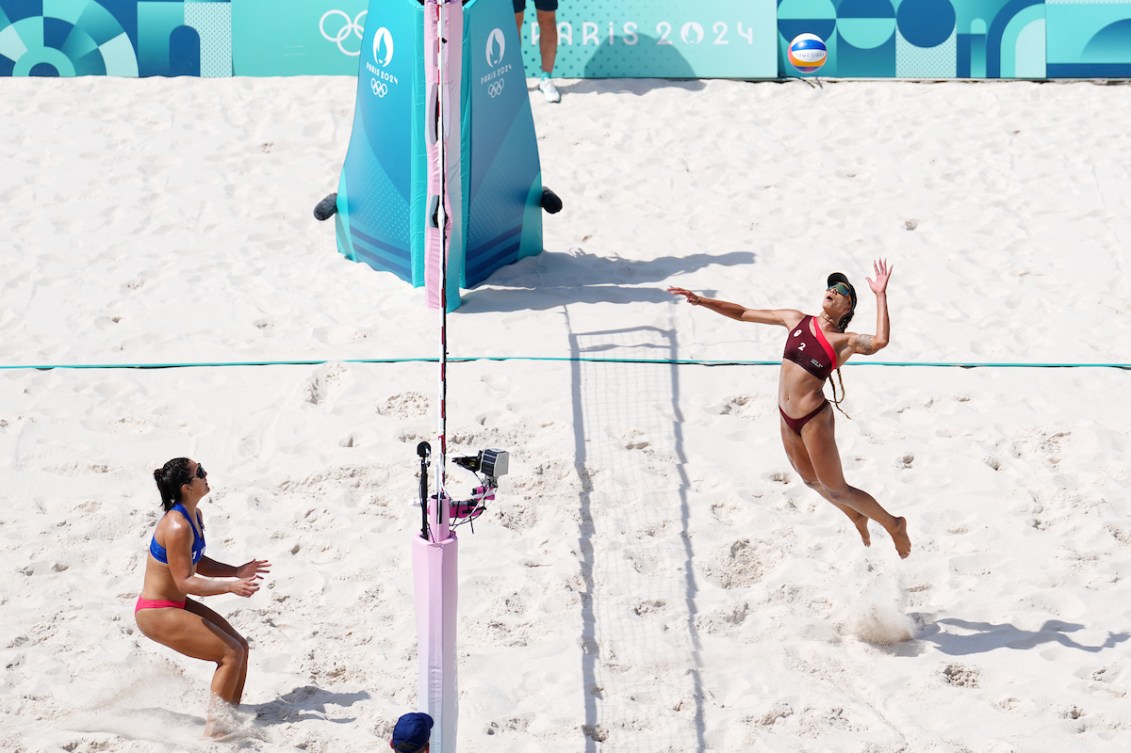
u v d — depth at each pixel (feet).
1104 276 134.51
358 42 172.96
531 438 104.22
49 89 167.53
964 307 128.47
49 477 98.63
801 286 130.72
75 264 131.75
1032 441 106.73
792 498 98.84
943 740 72.23
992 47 175.52
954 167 156.46
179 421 106.32
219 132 159.12
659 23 175.83
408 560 89.81
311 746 70.59
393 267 131.34
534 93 172.45
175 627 70.90
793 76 176.55
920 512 96.99
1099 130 163.94
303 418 106.63
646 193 150.92
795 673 79.30
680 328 121.29
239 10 172.04
